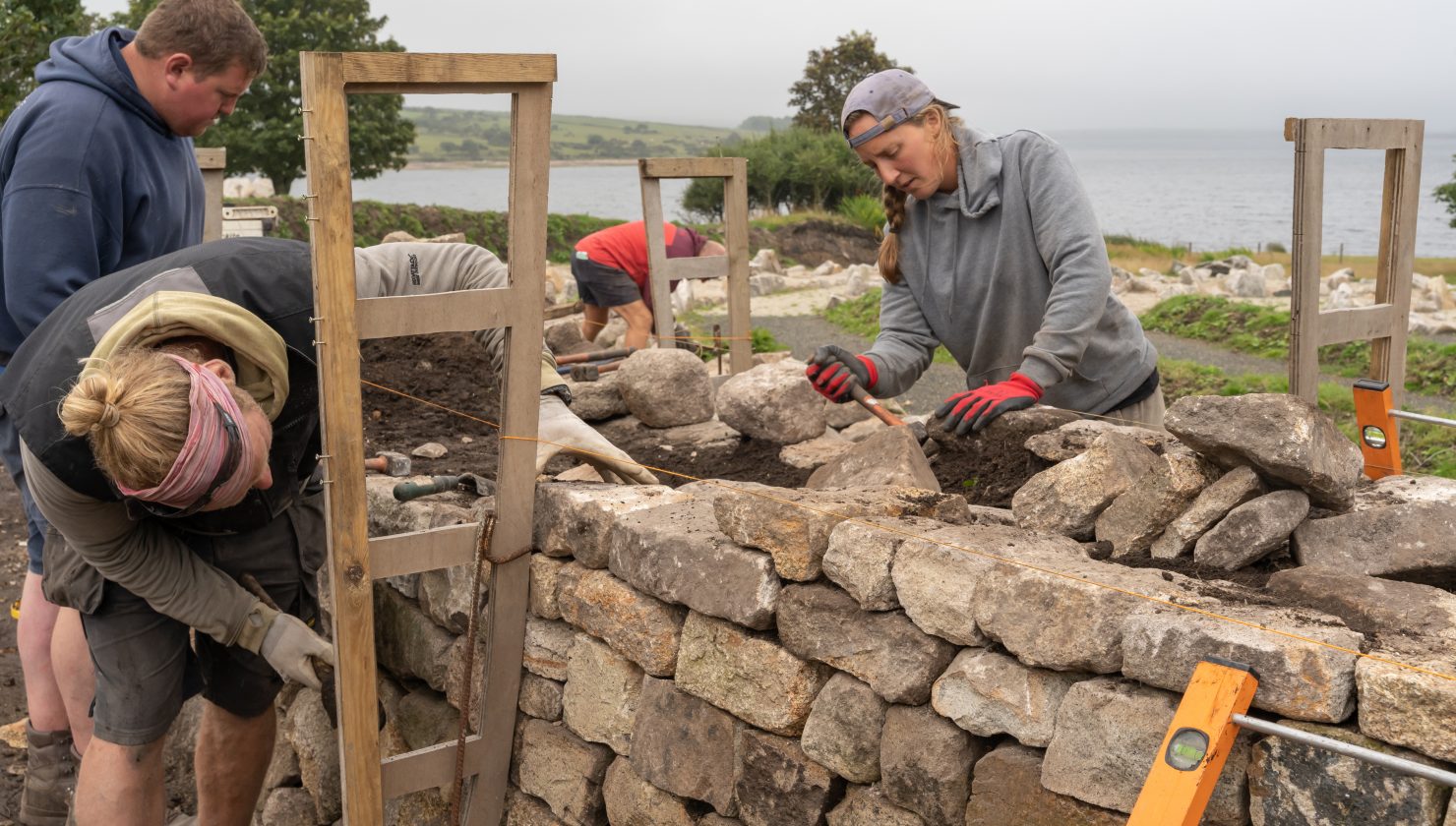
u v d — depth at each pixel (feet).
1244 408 6.56
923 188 9.57
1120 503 7.18
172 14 9.38
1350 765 4.92
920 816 6.64
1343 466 6.61
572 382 14.74
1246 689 5.01
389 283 8.52
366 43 110.42
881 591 6.66
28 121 9.27
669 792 8.20
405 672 10.52
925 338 10.57
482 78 7.25
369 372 15.37
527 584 9.00
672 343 17.20
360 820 8.19
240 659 9.06
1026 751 6.16
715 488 8.87
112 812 8.58
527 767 9.34
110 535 7.65
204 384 6.69
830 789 7.19
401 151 113.91
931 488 8.79
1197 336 42.27
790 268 74.28
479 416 14.51
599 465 9.58
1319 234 9.67
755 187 102.94
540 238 7.94
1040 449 8.63
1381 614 5.55
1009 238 9.50
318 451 8.93
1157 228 258.98
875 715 6.80
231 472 6.81
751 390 12.25
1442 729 4.65
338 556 7.65
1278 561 6.93
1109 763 5.63
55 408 7.13
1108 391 10.27
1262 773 5.19
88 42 9.62
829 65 125.70
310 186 6.91
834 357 10.14
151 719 8.59
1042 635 5.88
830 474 9.21
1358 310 10.29
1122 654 5.59
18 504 21.22
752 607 7.27
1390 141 10.24
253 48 9.88
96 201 9.34
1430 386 33.04
